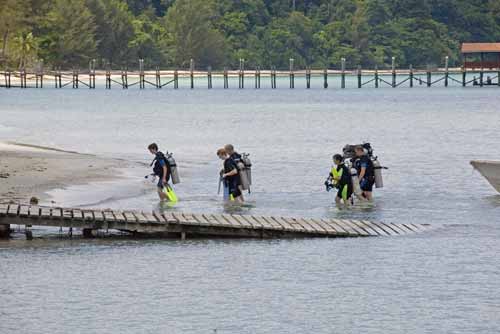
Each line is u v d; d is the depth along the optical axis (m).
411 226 68.31
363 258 58.81
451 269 56.19
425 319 47.25
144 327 46.03
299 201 81.06
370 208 77.69
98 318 47.28
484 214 75.12
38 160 100.06
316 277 54.56
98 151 123.75
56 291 51.72
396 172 101.88
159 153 79.62
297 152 124.94
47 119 193.00
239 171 79.50
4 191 80.19
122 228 64.12
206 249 61.59
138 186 86.50
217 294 51.25
